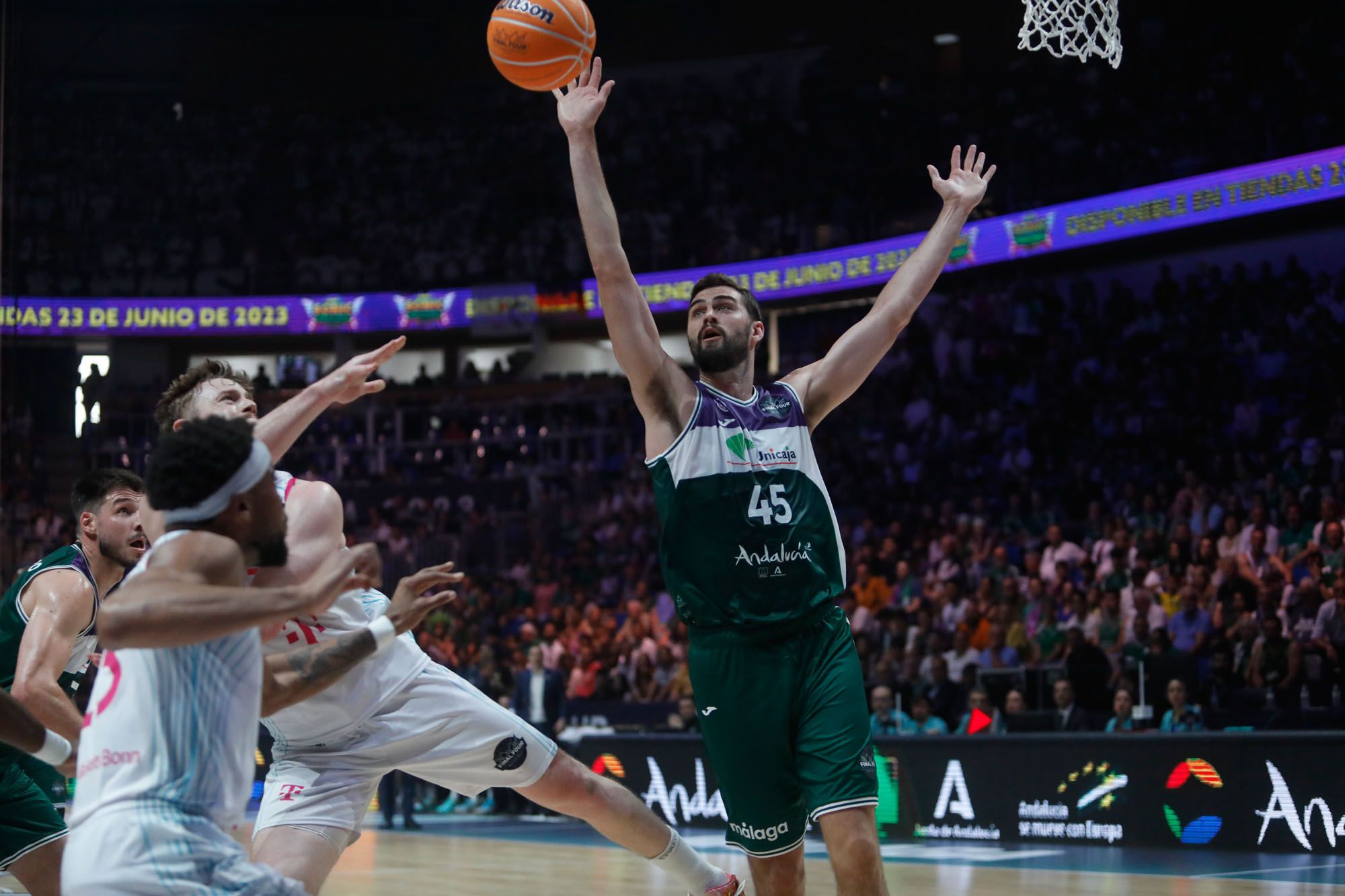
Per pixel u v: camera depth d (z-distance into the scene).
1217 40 20.61
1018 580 14.77
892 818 11.42
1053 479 18.39
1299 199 17.48
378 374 27.14
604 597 19.97
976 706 11.98
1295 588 12.73
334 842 4.35
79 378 25.31
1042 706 12.26
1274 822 9.28
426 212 26.56
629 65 26.78
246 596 2.79
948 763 11.11
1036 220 20.30
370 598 4.57
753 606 4.29
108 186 26.56
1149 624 13.21
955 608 14.98
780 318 23.98
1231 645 11.95
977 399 20.44
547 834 12.53
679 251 24.25
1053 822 10.41
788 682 4.27
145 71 27.38
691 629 4.39
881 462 20.64
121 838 2.77
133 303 25.16
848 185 23.78
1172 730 10.72
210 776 2.89
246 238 26.69
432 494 23.70
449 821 14.48
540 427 24.69
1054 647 13.45
